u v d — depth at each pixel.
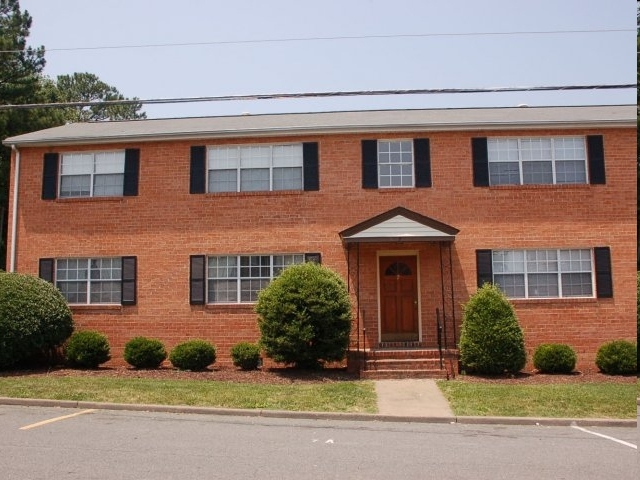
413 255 18.56
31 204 19.39
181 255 18.73
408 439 10.03
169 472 7.79
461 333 16.92
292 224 18.56
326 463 8.34
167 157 19.11
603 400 12.81
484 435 10.42
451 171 18.48
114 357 18.62
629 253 18.19
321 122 19.62
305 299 16.06
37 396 13.11
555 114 19.94
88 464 8.13
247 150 19.00
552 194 18.39
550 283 18.20
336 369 17.02
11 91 31.95
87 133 19.80
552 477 7.71
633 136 18.53
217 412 12.11
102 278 19.00
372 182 18.50
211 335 18.44
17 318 16.39
